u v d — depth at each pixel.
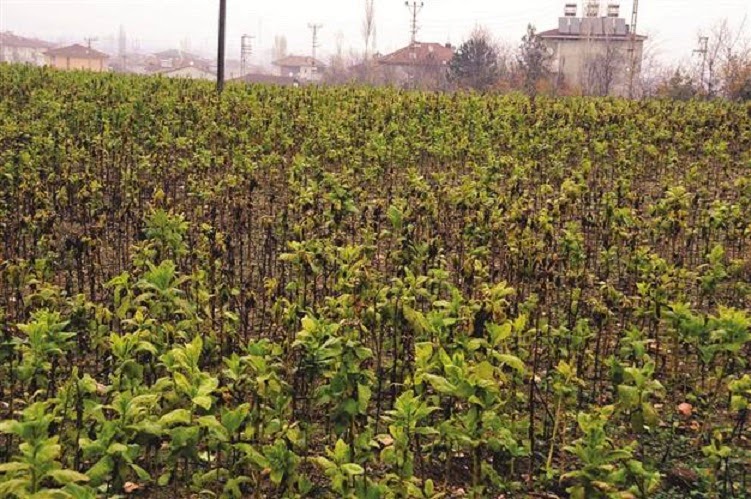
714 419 5.86
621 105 18.38
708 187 12.76
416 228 8.75
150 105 16.14
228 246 7.65
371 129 15.15
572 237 7.49
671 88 40.09
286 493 4.57
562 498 4.91
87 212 10.36
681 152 14.17
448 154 13.04
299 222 8.80
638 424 4.57
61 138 12.79
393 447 4.37
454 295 5.22
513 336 5.89
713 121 17.06
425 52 85.88
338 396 4.45
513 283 7.64
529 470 5.12
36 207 9.16
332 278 7.35
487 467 4.65
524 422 5.00
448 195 9.40
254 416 4.50
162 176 11.76
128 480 4.82
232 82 23.41
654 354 6.62
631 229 8.73
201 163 11.36
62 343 4.86
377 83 72.81
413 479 4.45
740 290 7.89
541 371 6.37
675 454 5.39
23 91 17.86
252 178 10.30
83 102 15.74
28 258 8.61
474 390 4.14
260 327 6.80
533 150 13.74
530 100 19.98
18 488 3.30
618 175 13.03
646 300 6.38
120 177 11.50
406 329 5.85
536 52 56.91
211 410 4.52
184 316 6.39
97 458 4.39
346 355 4.48
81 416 4.22
